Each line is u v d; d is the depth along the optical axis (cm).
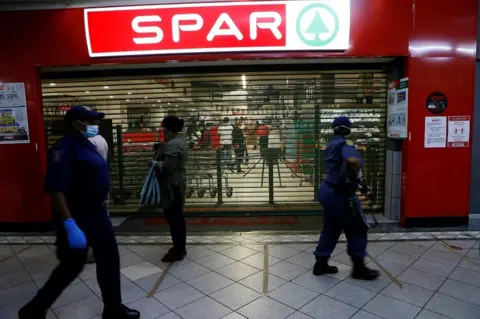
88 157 273
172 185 411
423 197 528
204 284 367
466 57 510
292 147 617
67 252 273
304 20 510
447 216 531
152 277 385
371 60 559
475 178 546
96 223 280
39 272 409
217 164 625
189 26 518
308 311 311
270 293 345
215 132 617
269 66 591
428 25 508
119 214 632
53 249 484
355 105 598
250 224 571
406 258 421
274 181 625
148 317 307
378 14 512
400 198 560
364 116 599
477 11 508
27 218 562
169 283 370
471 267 395
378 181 606
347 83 595
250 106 609
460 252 438
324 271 381
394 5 510
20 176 557
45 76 599
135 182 629
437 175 524
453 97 514
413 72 513
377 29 514
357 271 367
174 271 400
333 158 358
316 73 594
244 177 627
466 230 516
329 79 596
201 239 503
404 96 524
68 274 276
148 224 586
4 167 557
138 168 627
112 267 294
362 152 604
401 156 557
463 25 506
